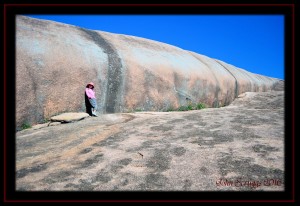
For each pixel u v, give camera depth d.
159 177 3.91
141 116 8.10
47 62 8.54
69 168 4.36
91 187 3.73
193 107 12.65
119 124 7.00
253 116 6.73
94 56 9.99
